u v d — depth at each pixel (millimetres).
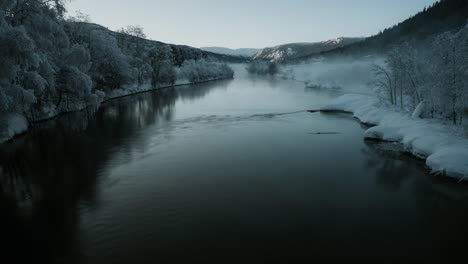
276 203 16922
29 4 30250
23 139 29594
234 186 19000
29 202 17219
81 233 14156
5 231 14430
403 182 19797
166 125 35938
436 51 29812
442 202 17188
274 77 167125
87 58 41844
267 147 26812
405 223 15008
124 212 16016
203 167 22156
